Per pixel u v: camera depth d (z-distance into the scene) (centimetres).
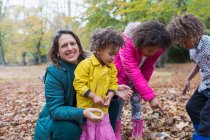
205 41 321
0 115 590
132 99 375
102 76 282
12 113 597
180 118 468
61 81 282
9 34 3841
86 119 288
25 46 3650
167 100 652
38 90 1020
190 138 389
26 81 1491
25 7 3594
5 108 672
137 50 335
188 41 320
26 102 737
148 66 367
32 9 3578
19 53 4388
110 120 313
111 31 276
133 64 336
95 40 277
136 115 382
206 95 333
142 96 332
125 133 413
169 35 310
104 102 285
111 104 308
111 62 287
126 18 1299
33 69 2634
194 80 1146
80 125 279
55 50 292
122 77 353
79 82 278
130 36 341
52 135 279
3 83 1411
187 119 458
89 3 1477
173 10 1005
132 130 404
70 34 295
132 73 334
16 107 675
